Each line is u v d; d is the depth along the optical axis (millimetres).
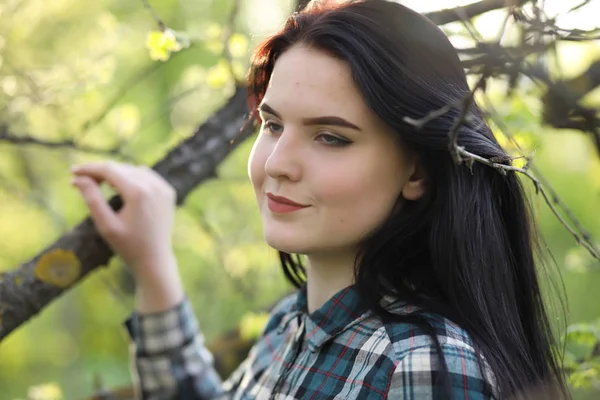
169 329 1535
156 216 1463
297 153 1058
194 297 3557
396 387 1006
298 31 1101
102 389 1831
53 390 1935
